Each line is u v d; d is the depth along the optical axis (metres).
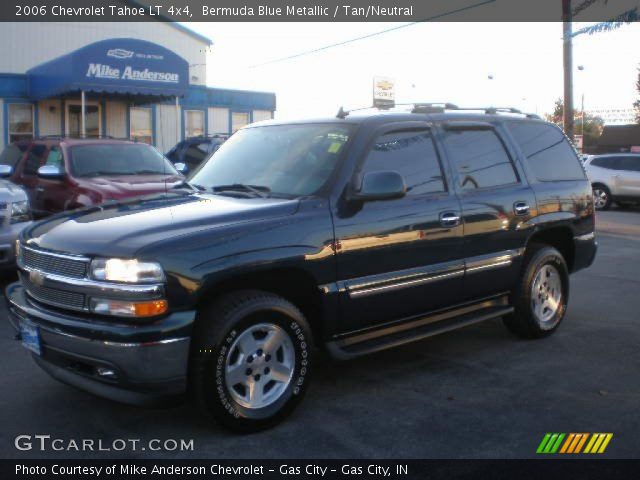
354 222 4.58
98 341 3.80
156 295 3.75
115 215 4.40
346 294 4.55
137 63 17.03
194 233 3.98
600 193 20.56
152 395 3.83
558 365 5.49
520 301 5.95
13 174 11.14
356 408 4.57
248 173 5.11
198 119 24.22
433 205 5.08
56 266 4.08
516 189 5.82
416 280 4.96
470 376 5.22
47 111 20.64
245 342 4.09
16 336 4.52
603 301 7.81
